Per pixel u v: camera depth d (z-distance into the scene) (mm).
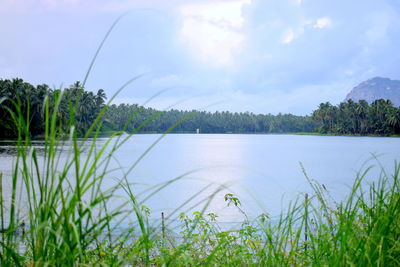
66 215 1020
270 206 11039
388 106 125000
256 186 17938
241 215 8742
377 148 57875
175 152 51500
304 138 120500
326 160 37281
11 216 1119
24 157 1060
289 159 39344
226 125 180250
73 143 1011
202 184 19062
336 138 116750
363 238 1409
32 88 52312
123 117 97438
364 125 131500
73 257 1031
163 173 25781
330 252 1536
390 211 1459
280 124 178625
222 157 42625
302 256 1790
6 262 1142
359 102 129250
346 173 25000
